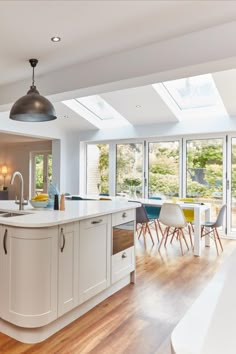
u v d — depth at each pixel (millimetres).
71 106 5965
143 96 5035
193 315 928
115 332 2250
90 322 2404
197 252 4410
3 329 2256
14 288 2146
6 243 2193
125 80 3127
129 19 2424
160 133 6145
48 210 2824
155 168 6461
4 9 2229
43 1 2133
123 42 2867
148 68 2955
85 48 2984
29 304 2096
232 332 636
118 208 2965
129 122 6289
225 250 4746
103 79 3238
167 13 2342
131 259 3229
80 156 7312
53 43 2846
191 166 6039
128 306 2693
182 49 2756
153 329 2297
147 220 4848
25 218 2273
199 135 5910
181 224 4562
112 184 7008
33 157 9117
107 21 2445
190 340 800
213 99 5344
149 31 2652
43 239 2121
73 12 2291
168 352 2004
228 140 5613
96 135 7047
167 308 2652
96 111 6598
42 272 2113
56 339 2158
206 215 5090
